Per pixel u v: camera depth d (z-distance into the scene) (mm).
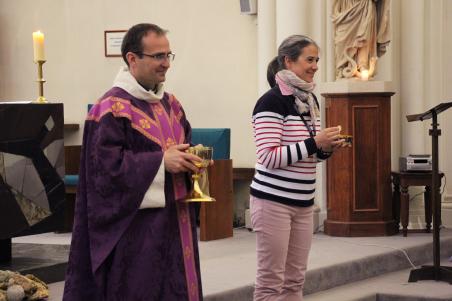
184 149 3609
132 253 3559
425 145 8492
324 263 6543
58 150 5926
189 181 3705
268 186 4320
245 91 8836
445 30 8461
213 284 5730
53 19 9484
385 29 7711
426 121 8477
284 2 8109
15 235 5664
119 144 3545
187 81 9055
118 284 3537
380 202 7738
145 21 9164
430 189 7941
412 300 6203
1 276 5160
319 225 8062
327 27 8133
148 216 3592
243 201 8766
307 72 4363
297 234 4438
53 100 9523
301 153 4199
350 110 7648
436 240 6562
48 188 5867
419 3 8391
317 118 4438
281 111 4297
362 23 7648
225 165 7816
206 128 8656
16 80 9633
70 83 9453
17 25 9609
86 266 3613
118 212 3504
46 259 5914
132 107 3611
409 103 8438
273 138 4254
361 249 7125
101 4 9305
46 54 9516
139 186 3498
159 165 3535
